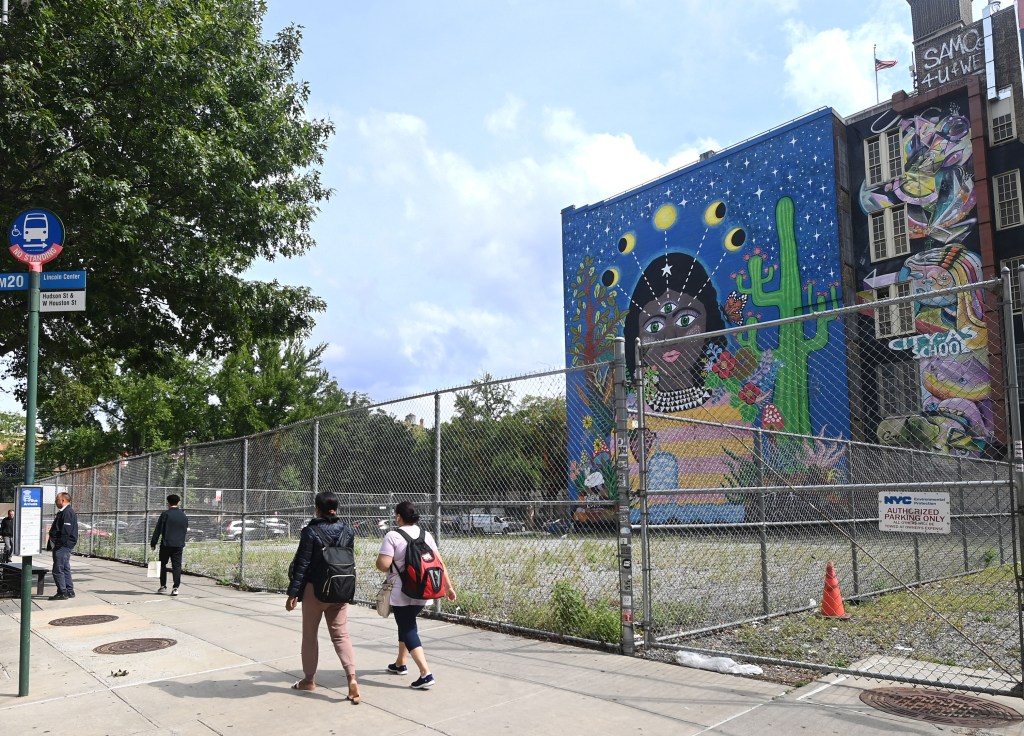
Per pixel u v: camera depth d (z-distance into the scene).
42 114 10.55
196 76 12.45
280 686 6.18
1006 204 26.44
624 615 7.18
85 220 11.70
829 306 28.91
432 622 8.91
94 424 48.81
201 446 16.34
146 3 12.23
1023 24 26.22
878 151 29.41
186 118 12.77
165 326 15.48
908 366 25.59
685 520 9.17
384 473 10.48
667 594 10.47
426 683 6.02
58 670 6.82
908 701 5.53
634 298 35.38
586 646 7.48
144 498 18.77
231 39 14.03
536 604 8.61
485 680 6.24
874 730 4.88
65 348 16.84
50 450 50.53
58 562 11.66
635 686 6.01
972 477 13.43
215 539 17.69
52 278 6.50
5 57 11.02
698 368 32.34
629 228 35.97
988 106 27.11
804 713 5.26
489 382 9.02
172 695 5.96
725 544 11.29
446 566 9.43
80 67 11.43
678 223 34.22
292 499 12.67
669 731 4.93
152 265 12.56
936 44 28.48
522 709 5.44
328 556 5.85
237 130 13.58
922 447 24.31
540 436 8.45
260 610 10.12
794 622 8.82
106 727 5.20
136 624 9.14
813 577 11.85
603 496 7.80
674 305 33.78
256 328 15.76
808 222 30.00
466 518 9.12
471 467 9.13
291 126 15.16
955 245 26.75
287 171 15.27
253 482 14.08
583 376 8.15
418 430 9.88
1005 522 13.43
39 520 6.22
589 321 37.03
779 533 10.55
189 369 46.19
